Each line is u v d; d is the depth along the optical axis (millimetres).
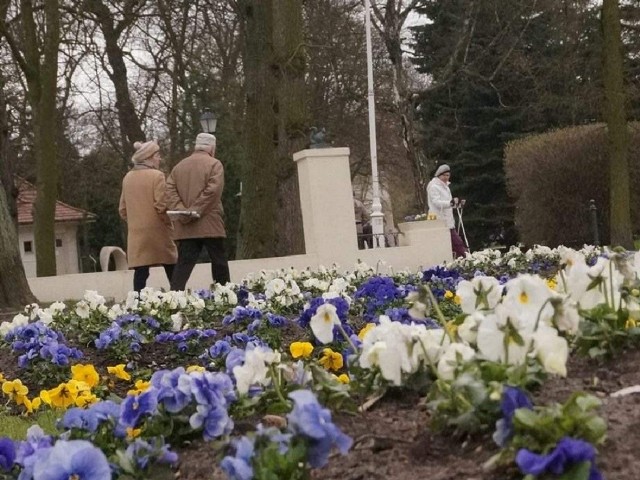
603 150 25438
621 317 3615
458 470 2549
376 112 35625
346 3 33938
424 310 3576
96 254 44719
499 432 2490
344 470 2768
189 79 33188
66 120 31016
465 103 39594
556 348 2877
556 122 38125
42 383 6898
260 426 2742
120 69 28328
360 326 7734
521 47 37094
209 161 11578
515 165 27141
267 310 8734
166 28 28547
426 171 30172
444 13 38906
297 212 20297
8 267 13266
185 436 3316
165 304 9070
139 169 11984
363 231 25641
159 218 11820
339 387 3398
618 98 22328
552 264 14344
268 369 3500
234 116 31406
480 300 3854
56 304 9266
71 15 25250
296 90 20094
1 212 13312
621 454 2475
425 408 3248
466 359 3092
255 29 21391
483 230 40344
